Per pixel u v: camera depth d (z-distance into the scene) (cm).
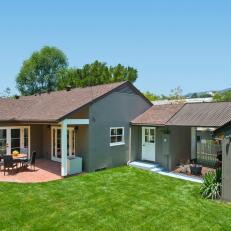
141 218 942
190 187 1332
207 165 1788
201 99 4447
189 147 1848
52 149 1988
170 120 1705
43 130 2073
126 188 1309
